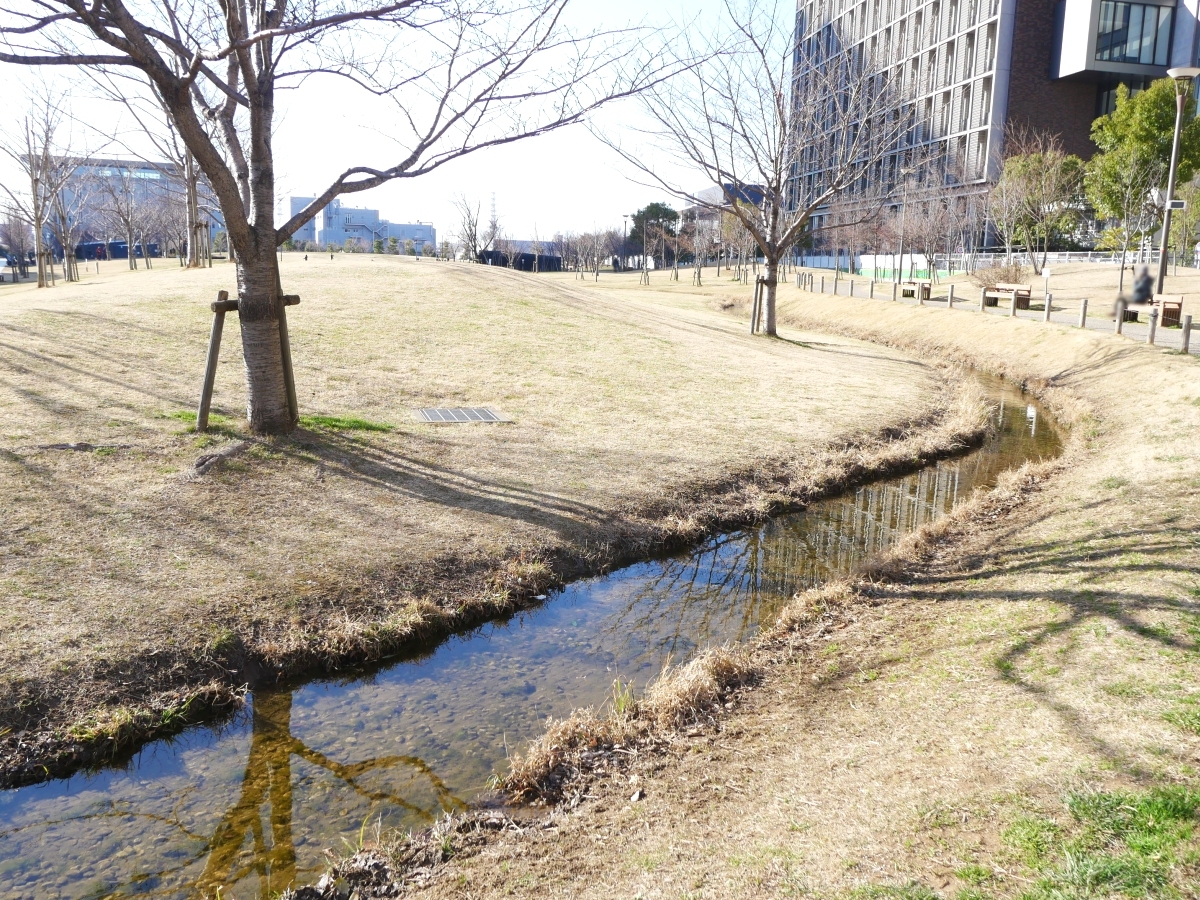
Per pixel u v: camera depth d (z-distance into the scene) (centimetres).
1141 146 3228
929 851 359
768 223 2467
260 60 905
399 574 724
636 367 1686
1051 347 2075
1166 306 2064
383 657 643
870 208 2777
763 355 2041
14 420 927
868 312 3167
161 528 743
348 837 434
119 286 1950
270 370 973
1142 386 1493
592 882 372
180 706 545
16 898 388
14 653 545
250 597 654
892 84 2611
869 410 1498
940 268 4834
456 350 1622
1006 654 556
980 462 1278
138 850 425
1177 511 794
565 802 451
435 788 477
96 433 920
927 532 872
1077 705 470
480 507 884
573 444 1129
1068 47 4550
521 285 2628
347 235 10031
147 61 728
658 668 634
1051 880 329
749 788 440
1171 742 418
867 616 683
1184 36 4494
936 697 515
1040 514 905
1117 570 670
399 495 888
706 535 920
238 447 923
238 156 975
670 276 6869
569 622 715
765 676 586
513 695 590
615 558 840
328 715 560
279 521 792
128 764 502
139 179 5434
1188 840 342
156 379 1149
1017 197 3628
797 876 352
